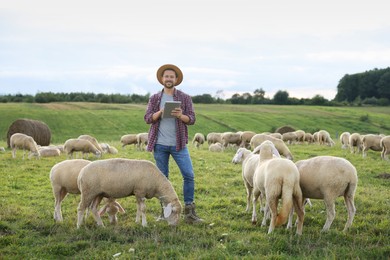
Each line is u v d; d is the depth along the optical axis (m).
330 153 23.88
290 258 6.42
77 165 8.95
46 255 6.77
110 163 8.25
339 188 8.00
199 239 7.51
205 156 21.05
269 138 20.00
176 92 9.11
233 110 80.69
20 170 15.76
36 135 28.72
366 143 22.42
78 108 74.50
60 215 8.94
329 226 8.09
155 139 9.02
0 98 101.56
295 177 7.68
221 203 10.69
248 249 6.95
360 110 90.75
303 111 82.06
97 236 7.72
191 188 8.99
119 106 81.44
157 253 6.74
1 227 8.12
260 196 10.00
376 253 6.61
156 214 9.66
